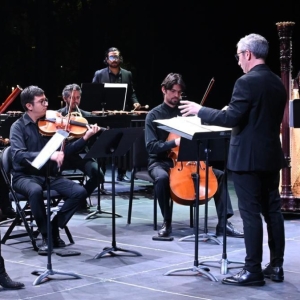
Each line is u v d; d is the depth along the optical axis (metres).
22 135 5.80
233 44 12.51
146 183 9.53
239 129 4.53
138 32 13.11
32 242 5.66
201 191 6.04
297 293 4.41
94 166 7.11
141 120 8.11
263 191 4.67
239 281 4.56
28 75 14.01
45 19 13.04
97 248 5.73
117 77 9.22
